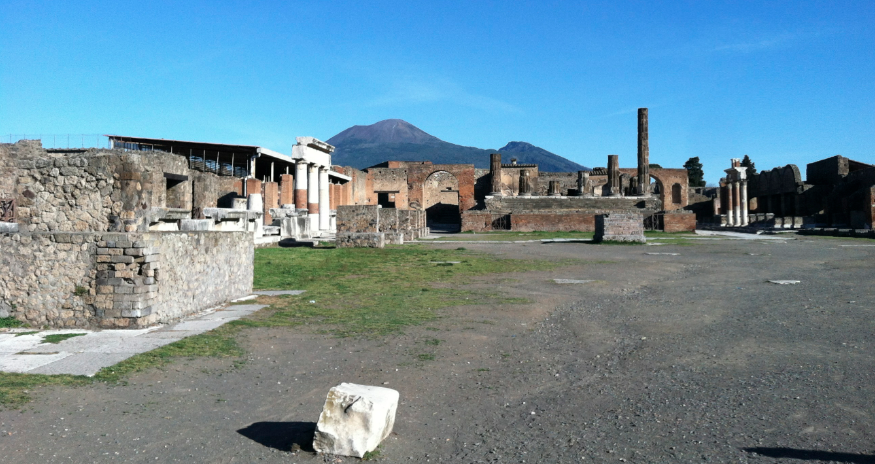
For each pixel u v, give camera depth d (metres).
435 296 12.51
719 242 32.53
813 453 4.07
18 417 4.86
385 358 7.09
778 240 34.16
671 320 9.59
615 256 23.44
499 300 11.98
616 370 6.54
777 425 4.63
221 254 11.30
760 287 13.59
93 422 4.81
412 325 9.19
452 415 5.11
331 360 6.98
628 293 13.17
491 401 5.49
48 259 8.66
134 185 10.07
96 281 8.59
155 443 4.41
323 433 4.25
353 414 4.29
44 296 8.66
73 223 10.20
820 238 35.81
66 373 6.12
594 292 13.36
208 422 4.88
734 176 67.25
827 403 5.12
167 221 10.88
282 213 32.66
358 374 6.39
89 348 7.25
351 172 63.56
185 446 4.37
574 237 40.19
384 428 4.46
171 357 6.89
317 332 8.59
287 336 8.29
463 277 16.14
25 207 10.31
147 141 35.34
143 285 8.63
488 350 7.59
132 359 6.72
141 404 5.27
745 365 6.53
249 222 20.61
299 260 18.83
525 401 5.48
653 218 51.91
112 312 8.55
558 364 6.86
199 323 9.11
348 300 11.81
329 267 17.56
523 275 16.77
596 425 4.79
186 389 5.75
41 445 4.33
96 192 10.14
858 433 4.42
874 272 16.33
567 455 4.19
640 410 5.12
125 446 4.35
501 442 4.47
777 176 66.56
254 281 14.34
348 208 25.34
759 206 73.50
